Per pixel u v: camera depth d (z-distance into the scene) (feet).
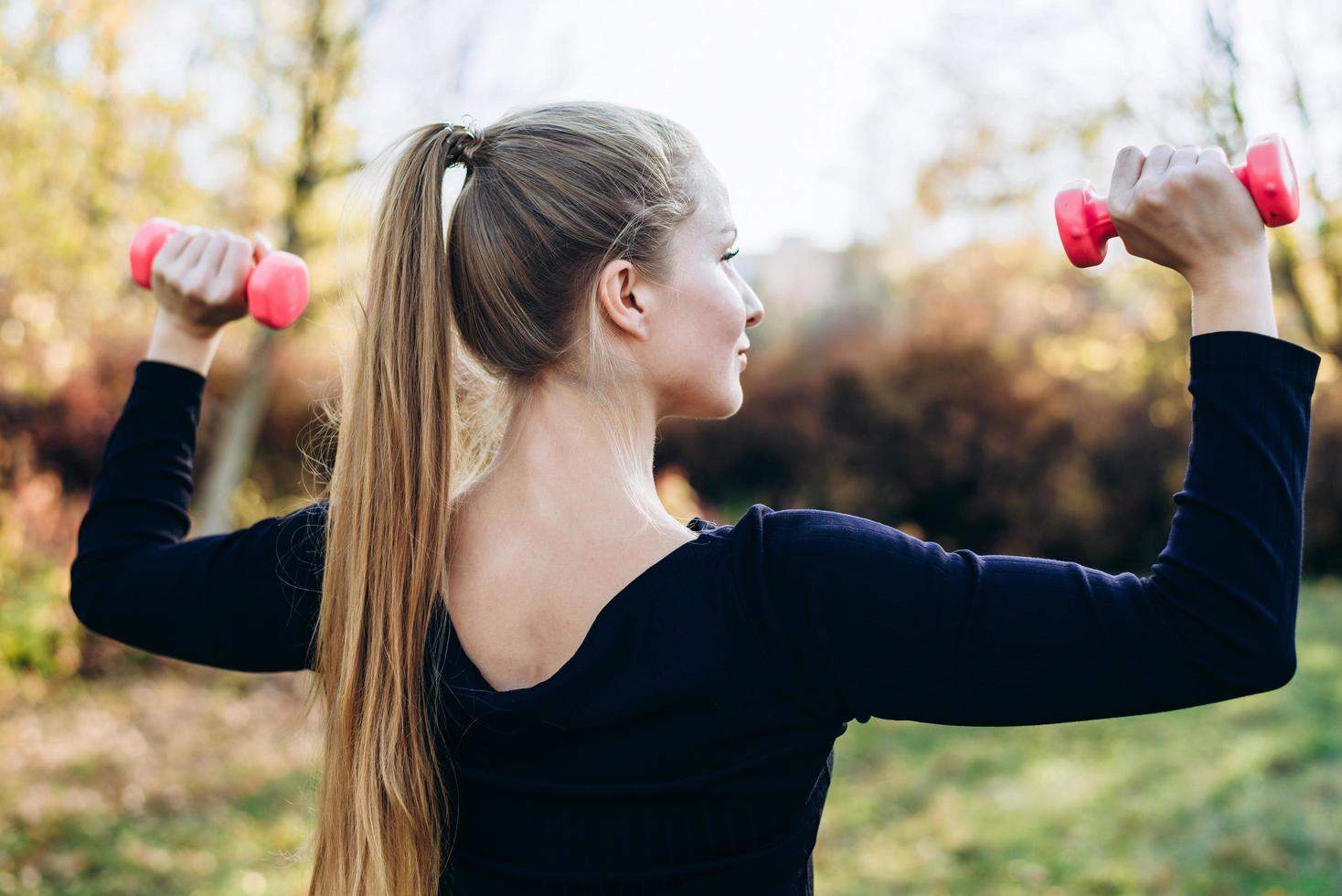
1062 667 2.31
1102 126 26.68
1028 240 39.01
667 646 2.59
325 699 3.10
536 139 2.98
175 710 18.86
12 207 20.90
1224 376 2.37
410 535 2.94
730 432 44.11
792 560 2.54
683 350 2.90
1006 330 38.93
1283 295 21.20
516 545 2.89
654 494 2.96
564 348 2.89
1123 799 15.85
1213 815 14.85
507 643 2.84
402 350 2.97
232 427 24.41
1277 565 2.27
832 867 14.07
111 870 12.46
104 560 3.49
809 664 2.50
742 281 3.15
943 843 14.70
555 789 2.71
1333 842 13.43
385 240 3.03
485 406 3.37
